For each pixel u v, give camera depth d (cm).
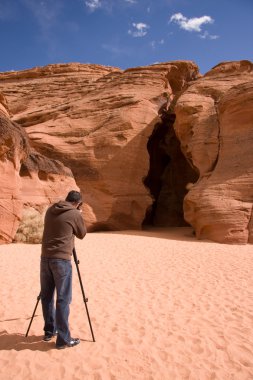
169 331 443
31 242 1220
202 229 1422
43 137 1948
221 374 347
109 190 1838
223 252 1053
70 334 418
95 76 3144
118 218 1839
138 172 1941
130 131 1939
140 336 429
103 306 534
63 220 414
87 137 1956
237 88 1602
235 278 714
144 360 371
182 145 1920
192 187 1620
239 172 1471
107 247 1116
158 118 2055
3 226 1164
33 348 394
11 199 1205
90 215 1752
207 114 1800
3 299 549
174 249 1101
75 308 523
